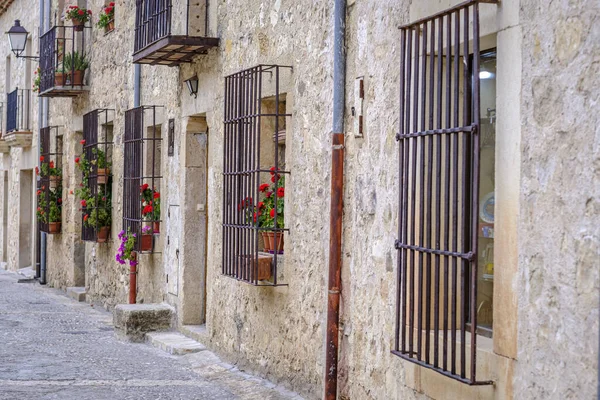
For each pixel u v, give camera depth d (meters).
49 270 20.34
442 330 6.18
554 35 4.82
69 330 12.94
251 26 9.50
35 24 22.34
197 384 8.92
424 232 6.19
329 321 7.45
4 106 25.94
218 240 10.38
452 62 6.16
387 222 6.73
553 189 4.81
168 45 10.41
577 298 4.60
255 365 9.20
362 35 7.20
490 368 5.34
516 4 5.14
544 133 4.89
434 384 5.98
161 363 10.09
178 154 11.91
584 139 4.58
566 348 4.67
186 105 11.57
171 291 12.09
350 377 7.30
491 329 5.77
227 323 10.03
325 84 7.86
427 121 6.24
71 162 18.17
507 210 5.20
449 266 6.13
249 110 9.29
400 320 6.42
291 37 8.56
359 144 7.22
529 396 4.96
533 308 4.95
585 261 4.54
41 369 9.56
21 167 23.94
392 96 6.69
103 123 15.80
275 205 8.48
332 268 7.45
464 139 5.43
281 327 8.64
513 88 5.16
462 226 5.43
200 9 10.88
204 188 11.64
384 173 6.80
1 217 27.03
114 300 15.05
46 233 20.52
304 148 8.26
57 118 19.50
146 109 13.31
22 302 16.67
